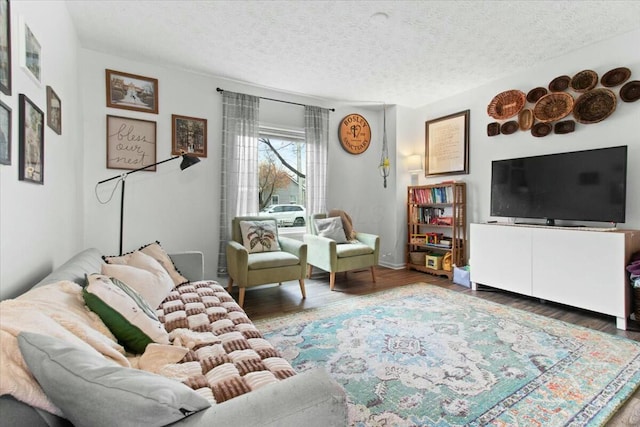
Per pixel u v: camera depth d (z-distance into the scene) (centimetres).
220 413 63
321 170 425
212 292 213
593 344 213
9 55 116
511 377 174
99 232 299
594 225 291
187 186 342
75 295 119
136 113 315
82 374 63
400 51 298
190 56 306
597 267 254
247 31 262
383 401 155
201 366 117
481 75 355
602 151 271
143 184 319
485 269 337
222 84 362
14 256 121
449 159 421
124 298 129
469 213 400
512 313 273
